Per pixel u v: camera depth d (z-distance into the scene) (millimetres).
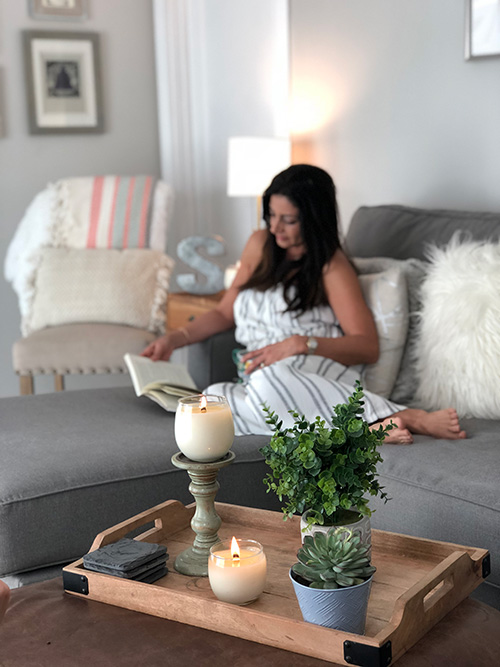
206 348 2355
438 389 1927
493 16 2436
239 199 3816
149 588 1112
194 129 4020
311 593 1000
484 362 1824
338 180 3129
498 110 2480
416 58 2721
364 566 1030
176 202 4055
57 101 3781
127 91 3984
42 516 1547
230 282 2941
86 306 3309
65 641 1049
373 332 2064
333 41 3057
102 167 3965
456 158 2643
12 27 3654
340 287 2105
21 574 1566
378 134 2916
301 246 2186
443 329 1912
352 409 1125
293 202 2107
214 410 1203
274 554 1278
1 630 1080
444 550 1215
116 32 3916
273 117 3461
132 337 3129
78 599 1169
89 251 3424
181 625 1087
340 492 1103
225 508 1412
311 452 1073
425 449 1636
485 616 1092
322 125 3174
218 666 979
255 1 3475
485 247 1958
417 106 2746
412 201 2826
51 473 1593
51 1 3719
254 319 2232
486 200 2566
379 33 2846
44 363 3090
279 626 1015
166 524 1359
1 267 3758
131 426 1889
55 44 3736
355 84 2984
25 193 3777
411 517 1538
